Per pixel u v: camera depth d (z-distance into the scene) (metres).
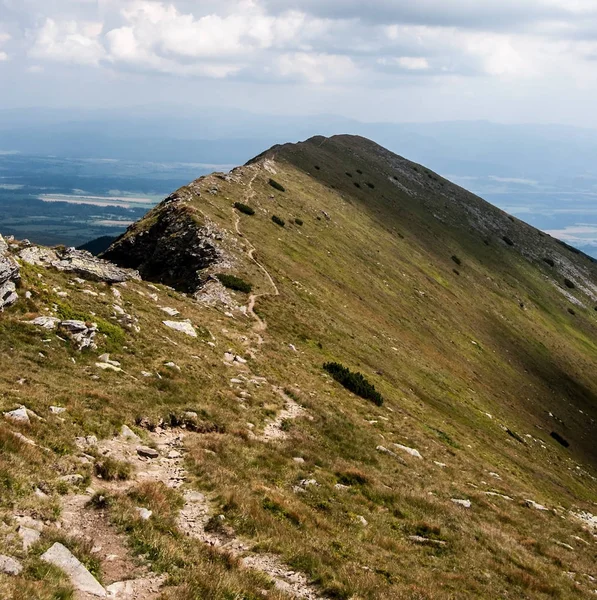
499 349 85.75
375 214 117.06
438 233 129.25
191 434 22.69
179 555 12.70
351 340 54.38
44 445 16.25
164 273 60.50
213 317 43.59
